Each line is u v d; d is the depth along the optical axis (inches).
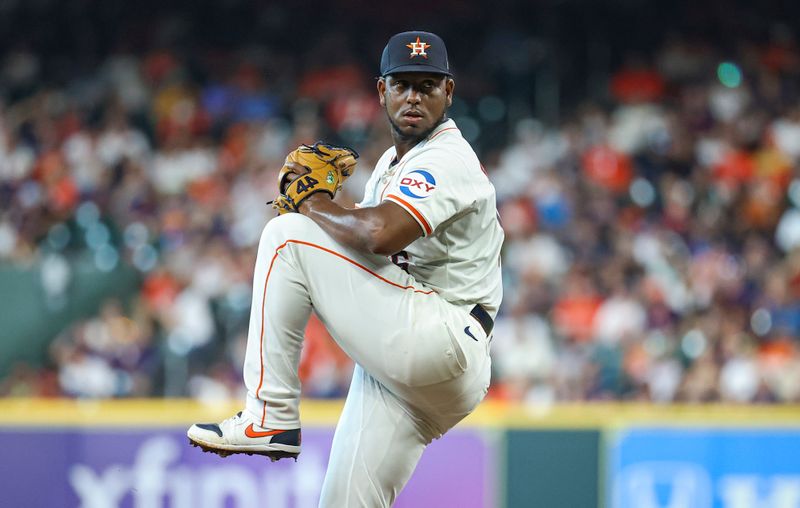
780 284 1627.7
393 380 521.0
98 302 1471.5
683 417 1137.4
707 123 2011.6
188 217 1683.1
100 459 1059.9
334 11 2257.6
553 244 1670.8
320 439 1079.0
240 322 1464.1
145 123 1953.7
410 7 2281.0
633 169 1905.8
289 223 519.5
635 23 2218.3
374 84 2146.9
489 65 2190.0
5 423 1053.8
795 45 2201.0
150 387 1401.3
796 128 2007.9
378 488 548.7
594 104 2052.2
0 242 1635.1
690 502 1125.7
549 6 2247.8
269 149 1886.1
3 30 2148.1
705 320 1514.5
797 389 1433.3
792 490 1141.7
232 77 2080.5
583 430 1115.3
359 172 1817.2
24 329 1434.5
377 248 499.8
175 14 2210.9
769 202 1849.2
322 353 1350.9
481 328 535.5
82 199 1729.8
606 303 1537.9
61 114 1947.6
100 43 2165.4
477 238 541.0
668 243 1724.9
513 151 1956.2
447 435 1101.7
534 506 1102.4
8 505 1047.0
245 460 1068.5
